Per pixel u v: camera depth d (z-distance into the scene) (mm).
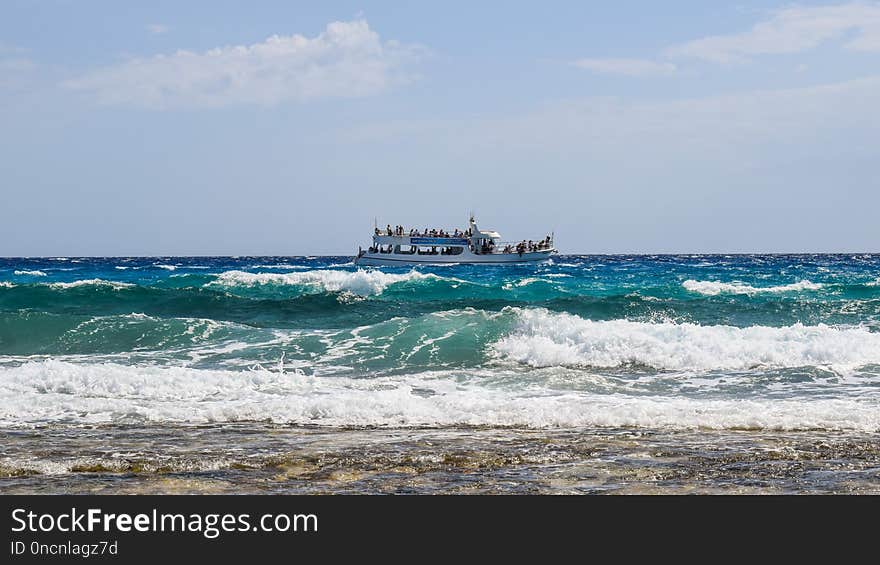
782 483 11469
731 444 13891
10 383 20062
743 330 28484
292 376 21312
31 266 123438
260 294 57594
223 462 12516
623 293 54094
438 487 11336
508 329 28781
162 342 29266
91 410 17234
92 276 87500
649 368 25141
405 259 101750
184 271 99500
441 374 23172
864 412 16672
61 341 29234
